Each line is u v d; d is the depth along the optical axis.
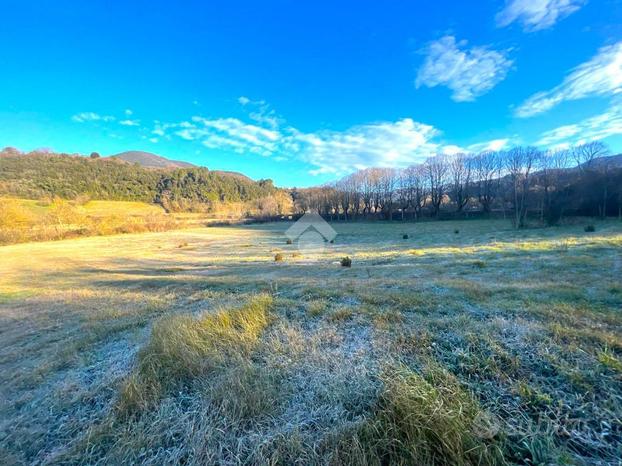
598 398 2.06
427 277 8.08
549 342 2.79
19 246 27.30
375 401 2.14
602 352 2.52
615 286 5.08
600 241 13.20
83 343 4.62
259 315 4.34
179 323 3.97
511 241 16.89
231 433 2.14
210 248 24.39
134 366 3.29
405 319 3.86
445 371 2.46
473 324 3.41
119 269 15.05
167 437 2.21
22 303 8.37
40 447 2.38
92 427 2.42
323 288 6.20
